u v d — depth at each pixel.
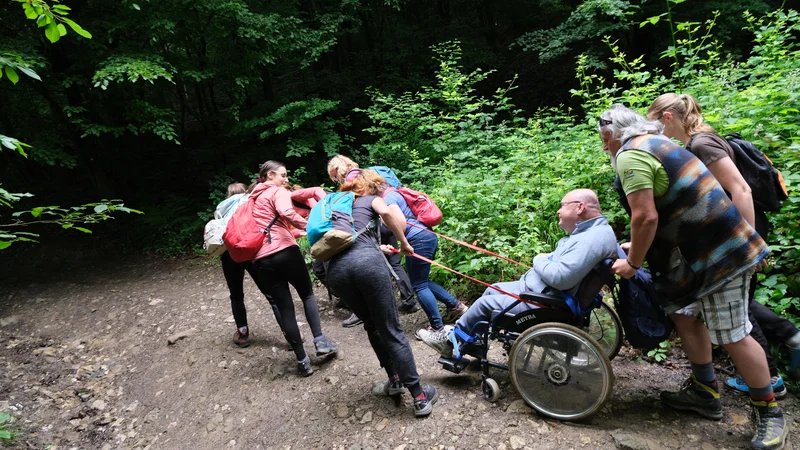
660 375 2.74
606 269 2.34
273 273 3.25
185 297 5.35
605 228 2.37
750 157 2.21
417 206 3.29
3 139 2.11
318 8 8.97
